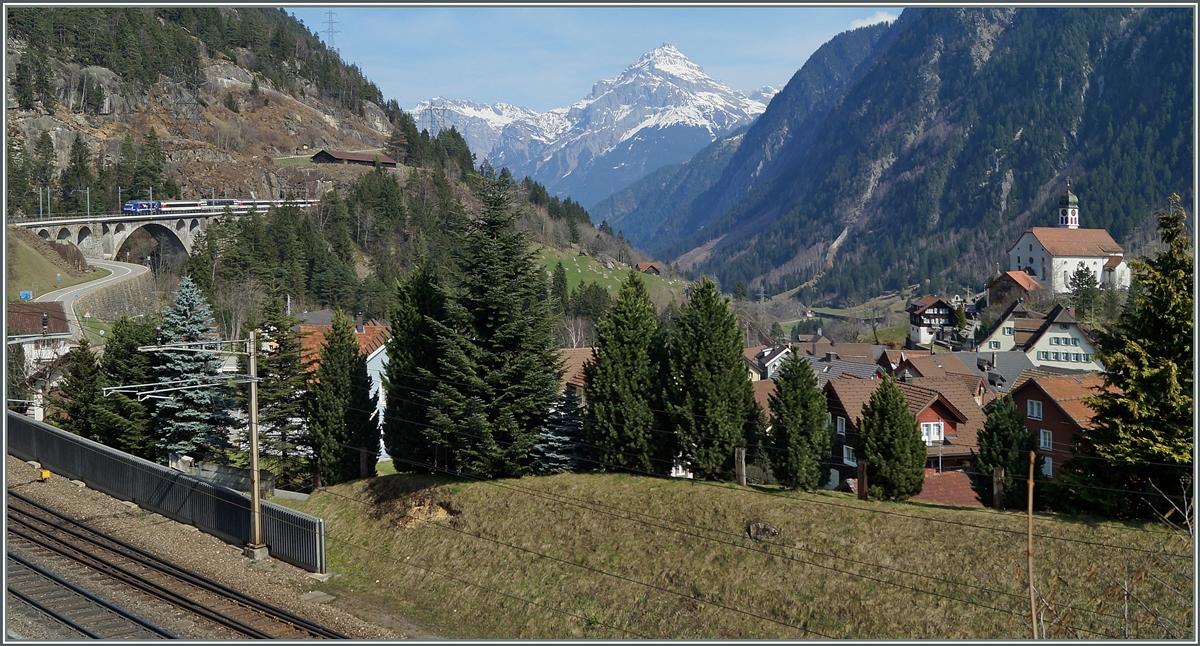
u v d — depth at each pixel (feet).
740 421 139.44
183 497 149.38
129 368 186.60
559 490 141.69
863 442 130.62
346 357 169.78
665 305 549.13
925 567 111.24
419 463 161.17
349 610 123.24
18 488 159.84
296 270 411.95
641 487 138.10
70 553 127.44
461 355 148.77
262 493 168.96
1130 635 96.58
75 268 442.50
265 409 173.58
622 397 144.46
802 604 111.55
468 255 151.94
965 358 342.03
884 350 351.05
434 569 135.33
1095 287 523.29
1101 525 110.83
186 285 184.85
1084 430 118.32
